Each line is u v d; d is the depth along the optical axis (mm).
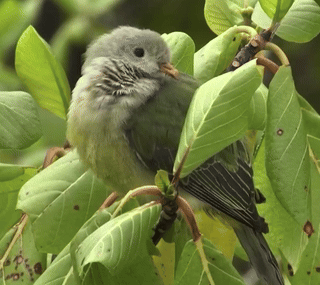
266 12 6086
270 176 5156
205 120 4836
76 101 7082
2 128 5797
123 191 7160
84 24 12484
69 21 12562
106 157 6902
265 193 6367
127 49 7238
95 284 4918
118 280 4906
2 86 12070
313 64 12641
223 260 5051
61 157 6312
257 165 6438
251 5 7066
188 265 5051
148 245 4879
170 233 5988
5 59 12820
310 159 5477
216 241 6719
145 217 4715
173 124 6961
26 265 5789
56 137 11023
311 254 5395
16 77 12180
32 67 6391
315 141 5461
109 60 7191
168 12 13062
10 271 5785
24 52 6324
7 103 5883
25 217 5945
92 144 6926
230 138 4820
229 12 6996
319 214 5430
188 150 4852
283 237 6051
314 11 6336
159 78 7203
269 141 5215
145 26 13156
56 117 11031
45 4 13156
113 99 7035
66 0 12547
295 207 5094
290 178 5133
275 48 6098
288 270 5934
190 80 7266
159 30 13102
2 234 5922
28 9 11969
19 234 5891
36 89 6496
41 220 5707
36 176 5914
